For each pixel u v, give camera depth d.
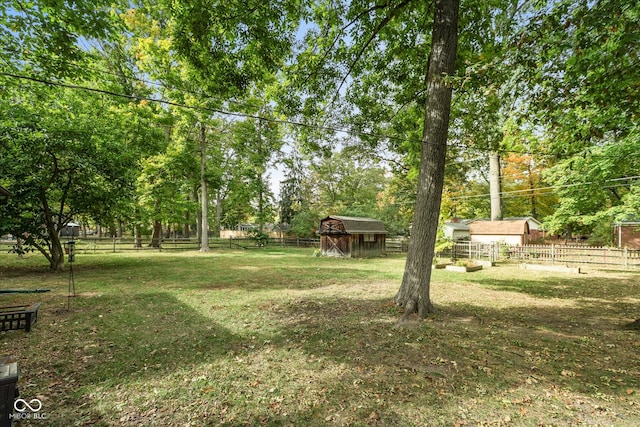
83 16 6.28
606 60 3.93
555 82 4.44
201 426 2.76
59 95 11.19
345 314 6.19
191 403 3.12
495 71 4.63
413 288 6.24
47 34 6.46
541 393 3.32
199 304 7.00
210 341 4.78
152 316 6.07
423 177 6.25
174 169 23.19
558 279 10.93
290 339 4.87
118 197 13.13
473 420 2.85
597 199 14.87
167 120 20.88
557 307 6.93
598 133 5.58
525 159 25.97
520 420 2.85
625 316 6.23
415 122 9.45
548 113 4.88
